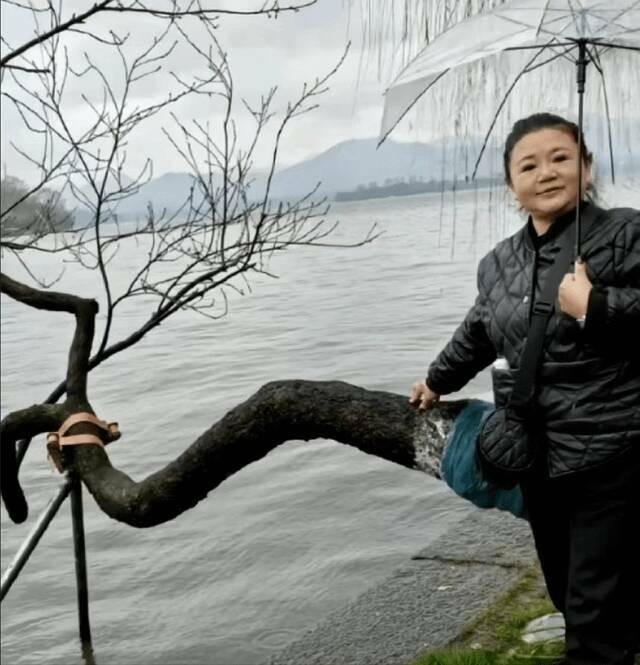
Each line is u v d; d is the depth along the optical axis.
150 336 21.77
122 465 10.86
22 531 8.90
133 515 3.74
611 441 2.38
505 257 2.59
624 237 2.38
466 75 2.88
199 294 4.59
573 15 2.42
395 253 42.66
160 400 14.44
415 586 4.23
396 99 2.76
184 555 7.70
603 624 2.50
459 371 2.85
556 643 3.37
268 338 19.53
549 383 2.44
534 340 2.44
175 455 11.16
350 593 6.55
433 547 4.61
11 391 17.72
